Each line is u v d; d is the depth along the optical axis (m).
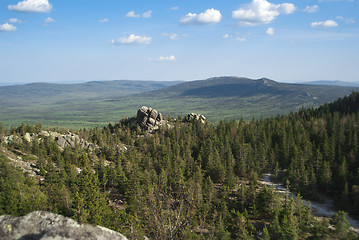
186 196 14.66
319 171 91.75
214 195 67.75
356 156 96.19
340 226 32.69
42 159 90.62
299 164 95.06
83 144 138.25
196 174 86.69
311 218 52.28
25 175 74.62
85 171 66.38
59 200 51.00
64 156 107.38
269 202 63.09
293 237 45.44
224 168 97.00
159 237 12.59
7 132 135.88
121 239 9.74
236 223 55.59
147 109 185.25
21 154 103.31
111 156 127.06
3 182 54.38
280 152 115.75
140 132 169.75
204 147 124.94
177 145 125.19
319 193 83.62
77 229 9.45
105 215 48.41
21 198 48.00
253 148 124.06
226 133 146.38
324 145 103.50
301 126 140.00
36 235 9.05
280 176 102.69
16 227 9.32
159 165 100.81
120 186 78.62
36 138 118.50
